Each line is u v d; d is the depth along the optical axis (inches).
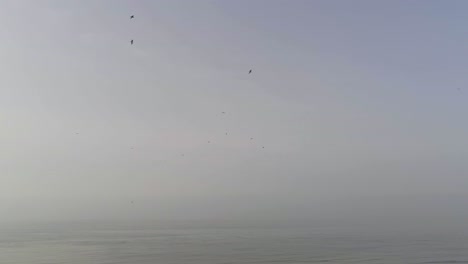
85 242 6151.6
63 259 4207.7
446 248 4808.1
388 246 5123.0
